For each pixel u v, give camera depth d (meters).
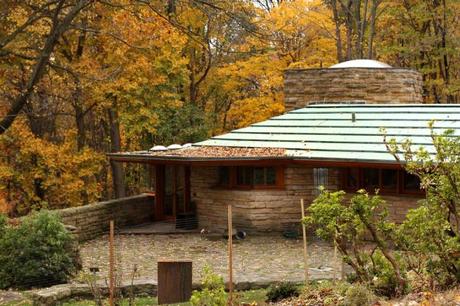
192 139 29.50
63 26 15.92
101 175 34.19
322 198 7.74
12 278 11.52
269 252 15.54
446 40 28.78
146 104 26.27
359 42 30.84
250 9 23.44
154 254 15.62
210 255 15.31
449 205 7.38
